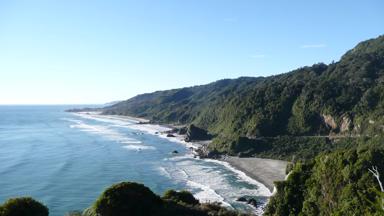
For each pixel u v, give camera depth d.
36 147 144.25
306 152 118.75
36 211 30.52
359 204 37.56
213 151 129.88
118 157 124.19
